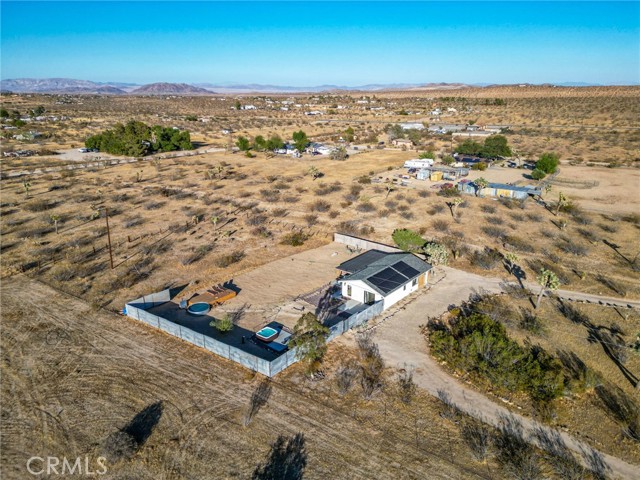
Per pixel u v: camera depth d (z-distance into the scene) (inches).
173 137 4483.3
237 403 1019.3
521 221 2324.1
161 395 1042.7
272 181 3193.9
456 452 890.7
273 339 1262.3
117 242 2014.0
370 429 949.2
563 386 1047.6
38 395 1039.0
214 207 2578.7
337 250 1966.0
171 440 909.2
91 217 2343.8
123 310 1434.5
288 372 1135.0
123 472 834.8
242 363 1158.3
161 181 3189.0
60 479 818.8
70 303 1471.5
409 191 2915.8
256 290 1590.8
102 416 975.0
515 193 2763.3
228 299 1514.5
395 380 1111.6
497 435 935.7
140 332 1311.5
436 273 1737.2
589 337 1296.8
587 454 892.0
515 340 1273.4
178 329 1272.1
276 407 1009.5
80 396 1036.5
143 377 1107.3
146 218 2369.6
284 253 1932.8
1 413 982.4
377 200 2701.8
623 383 1105.4
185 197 2783.0
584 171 3575.3
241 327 1349.7
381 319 1402.6
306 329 1173.1
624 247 1978.3
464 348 1158.3
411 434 937.5
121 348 1229.7
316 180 3240.7
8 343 1242.0
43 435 922.1
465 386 1091.9
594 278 1681.8
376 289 1448.1
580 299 1524.4
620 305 1483.8
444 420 976.9
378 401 1035.9
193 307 1428.4
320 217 2385.6
